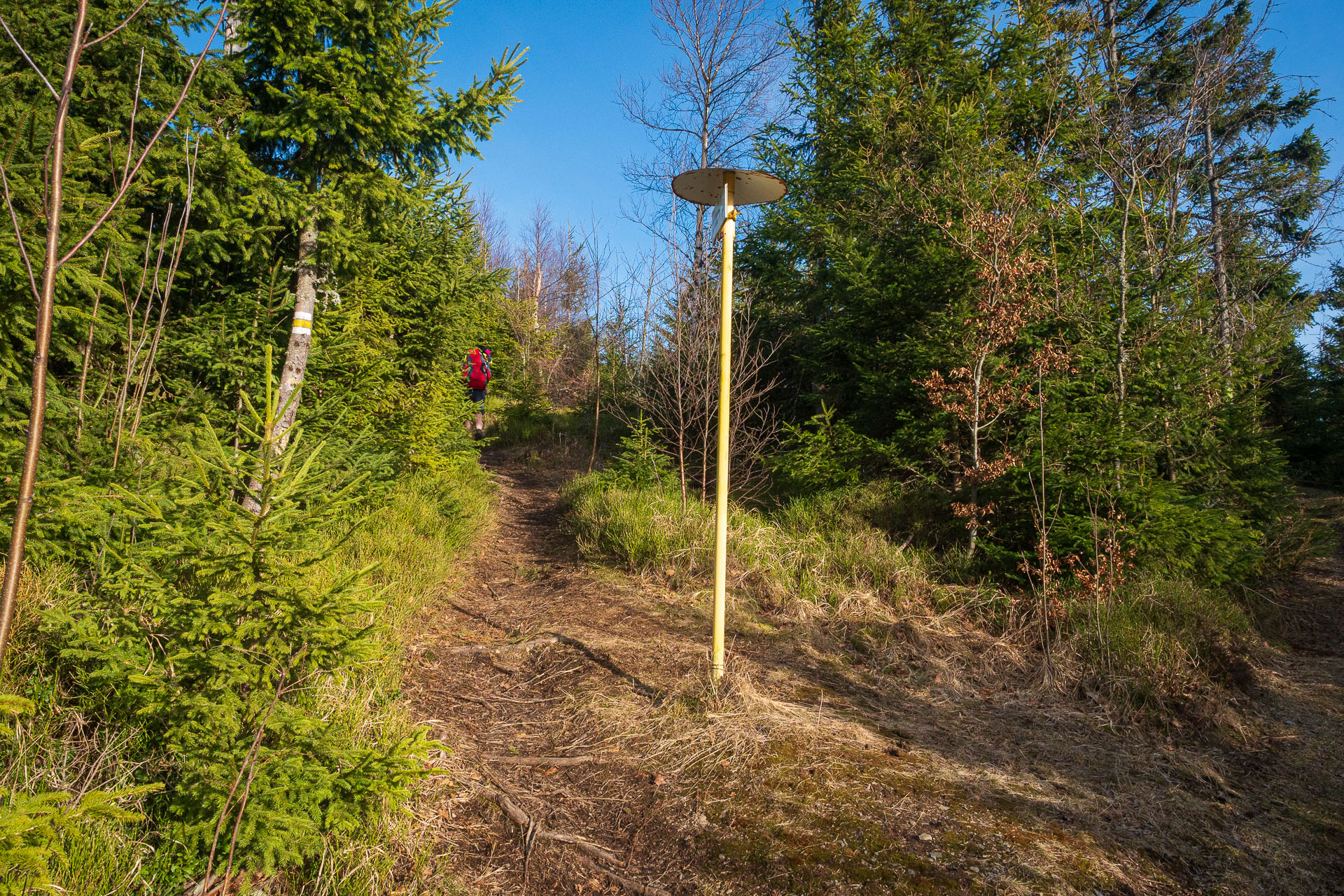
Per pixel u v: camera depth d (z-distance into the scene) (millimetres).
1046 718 4137
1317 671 5230
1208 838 2965
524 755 3436
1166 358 6938
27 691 2709
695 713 3795
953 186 7594
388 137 5930
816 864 2637
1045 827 2938
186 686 2396
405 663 4285
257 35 5320
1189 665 4676
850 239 8875
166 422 4879
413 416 7797
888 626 5398
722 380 3955
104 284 3754
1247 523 6949
